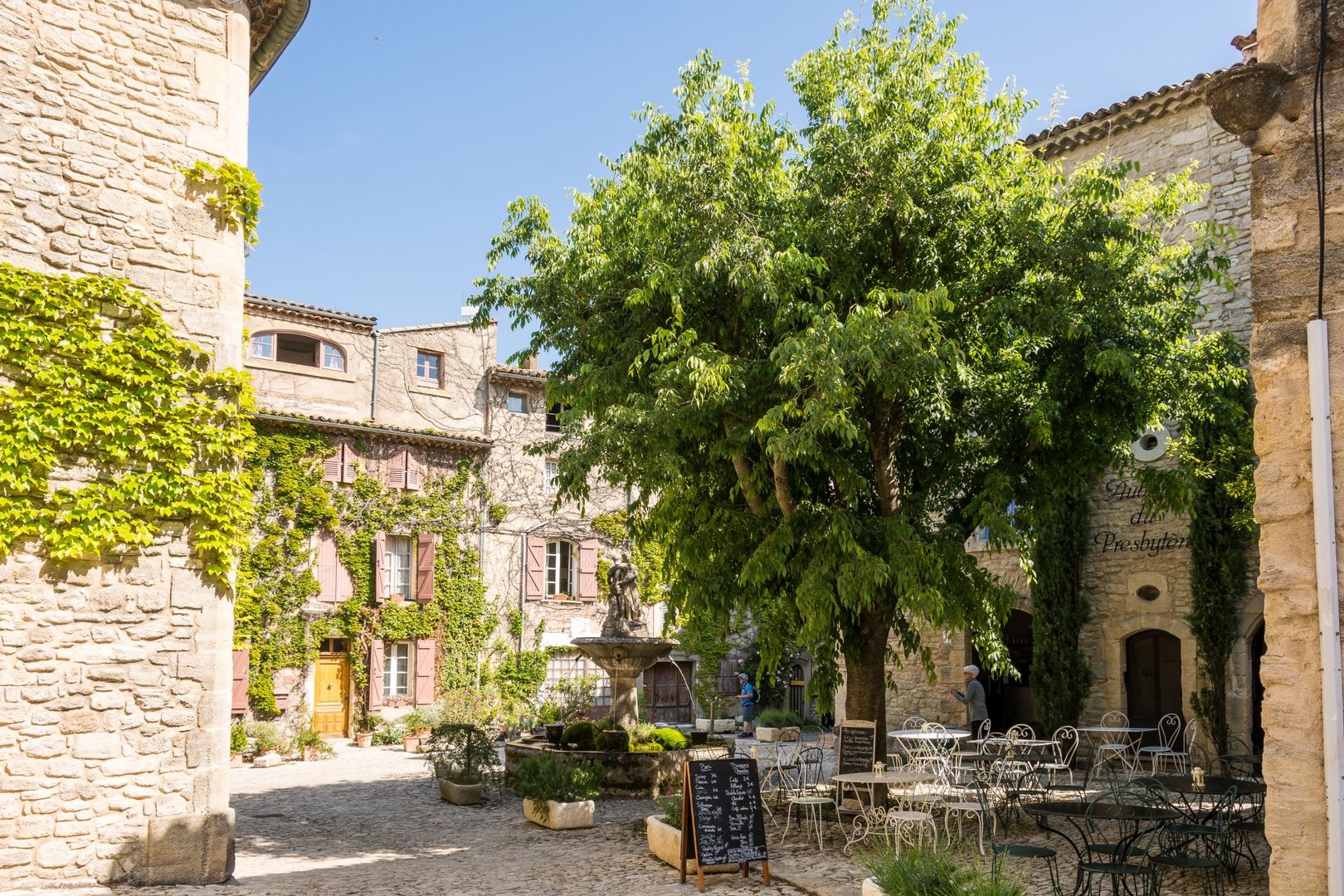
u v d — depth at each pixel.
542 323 11.41
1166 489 10.93
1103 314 9.76
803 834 10.49
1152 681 14.93
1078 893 7.49
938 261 10.36
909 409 10.84
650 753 13.84
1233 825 8.16
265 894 8.30
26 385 8.16
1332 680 4.11
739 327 10.73
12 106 8.30
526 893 8.45
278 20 10.39
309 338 22.91
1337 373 4.29
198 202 9.16
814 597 9.62
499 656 24.05
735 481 11.64
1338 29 4.42
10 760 7.78
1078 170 10.77
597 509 26.00
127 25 8.95
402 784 15.71
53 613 8.06
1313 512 4.27
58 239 8.42
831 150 10.31
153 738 8.39
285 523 21.47
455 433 23.88
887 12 10.49
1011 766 11.39
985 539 17.00
